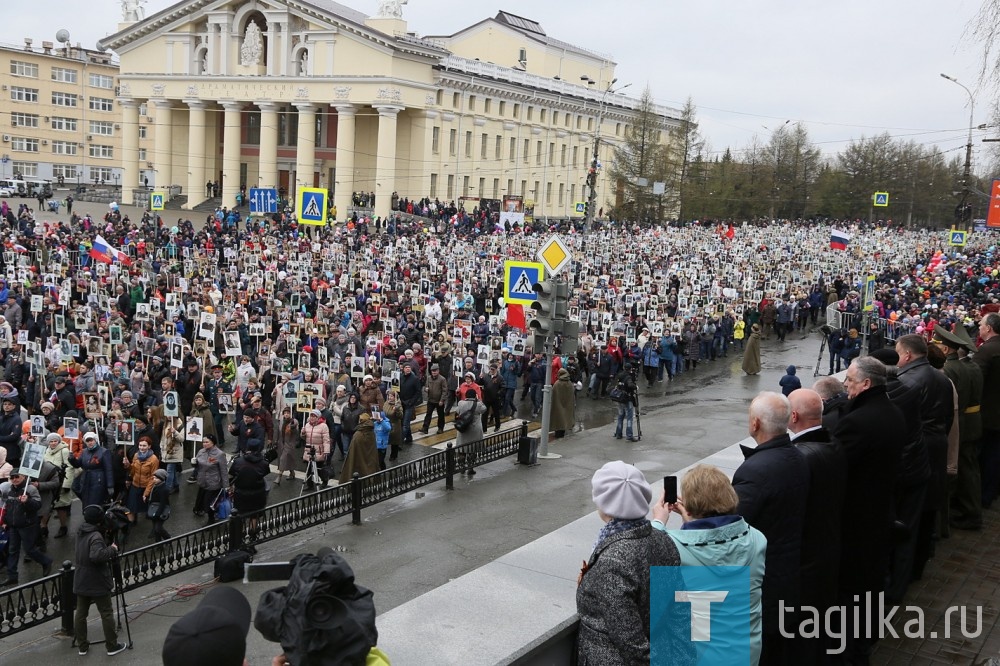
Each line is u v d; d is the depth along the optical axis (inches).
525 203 3464.6
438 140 3501.5
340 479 725.9
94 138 4515.3
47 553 608.4
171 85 3523.6
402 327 1184.8
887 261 2381.9
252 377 807.1
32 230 1868.8
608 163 4569.4
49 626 482.6
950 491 385.4
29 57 4207.7
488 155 3806.6
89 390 807.1
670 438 839.7
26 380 912.3
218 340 1063.0
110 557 436.5
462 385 848.3
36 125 4281.5
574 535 255.0
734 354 1441.9
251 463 574.9
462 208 3036.4
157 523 608.4
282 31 3326.8
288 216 2637.8
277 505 556.1
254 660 386.0
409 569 510.0
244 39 3420.3
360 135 3526.1
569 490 671.1
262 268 1549.0
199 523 655.8
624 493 169.8
